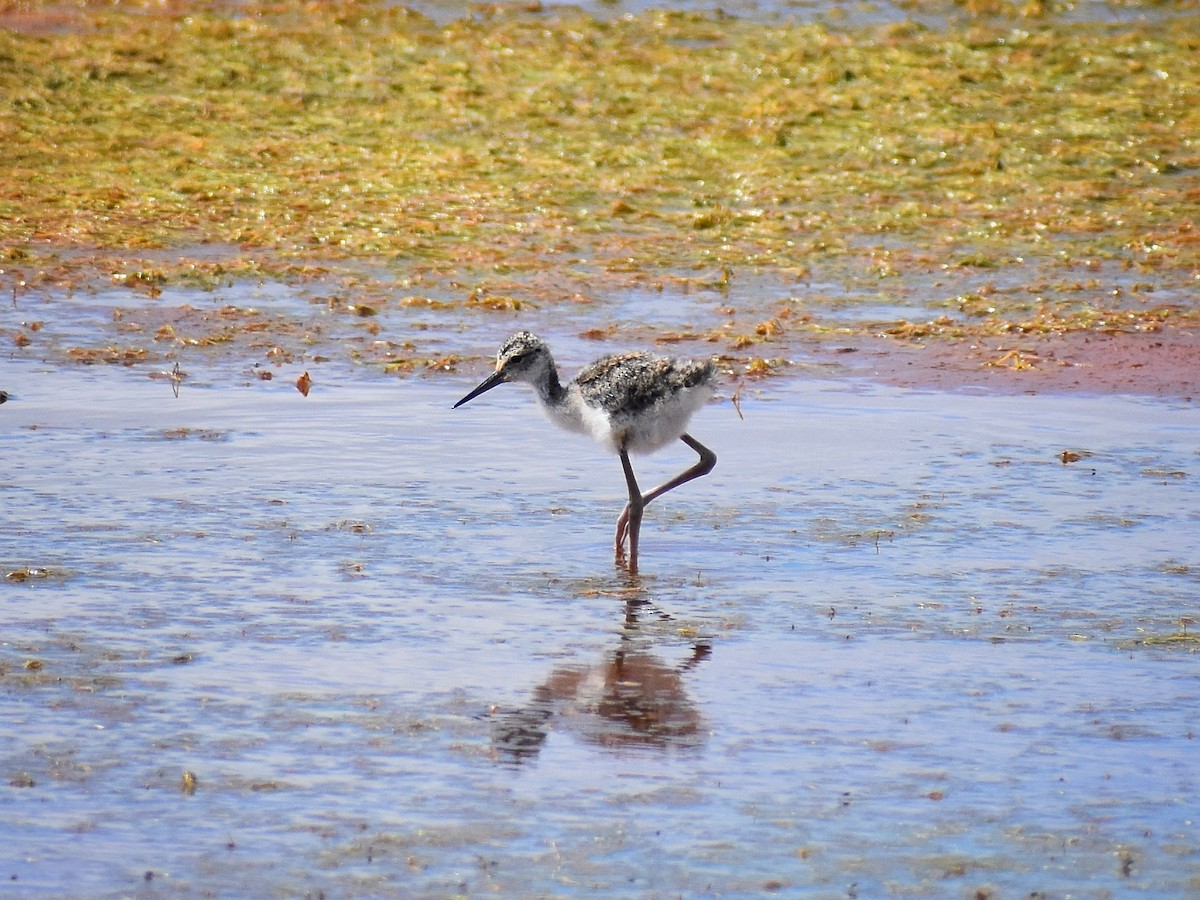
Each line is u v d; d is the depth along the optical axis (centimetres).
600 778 814
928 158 2736
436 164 2648
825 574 1137
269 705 890
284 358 1747
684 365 1196
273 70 3117
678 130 2855
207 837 746
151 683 914
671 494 1322
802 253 2273
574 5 3719
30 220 2291
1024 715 898
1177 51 3409
